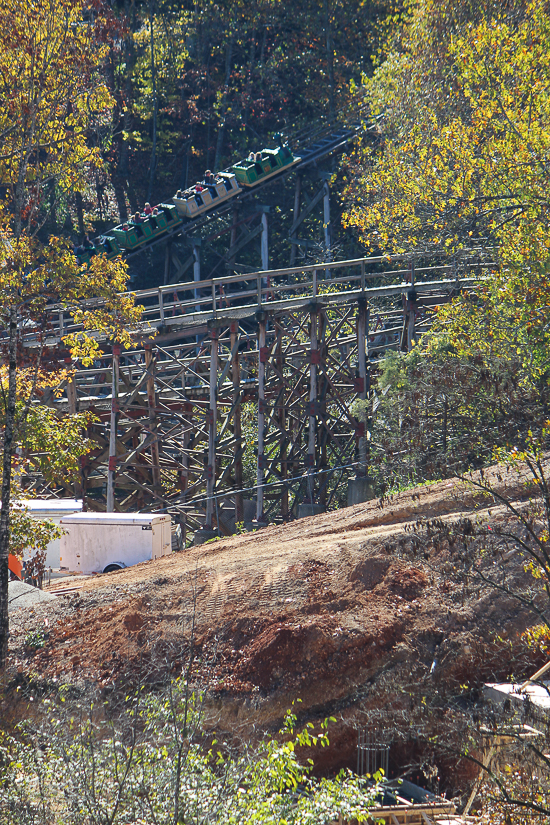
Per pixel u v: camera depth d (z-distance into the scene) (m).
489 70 18.03
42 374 14.87
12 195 14.44
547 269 13.55
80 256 37.09
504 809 6.79
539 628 8.73
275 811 6.22
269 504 28.12
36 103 13.38
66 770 6.79
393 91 34.16
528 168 15.02
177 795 6.09
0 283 13.04
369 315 27.70
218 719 9.50
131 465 25.08
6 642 11.26
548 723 7.29
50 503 20.88
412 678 10.03
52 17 13.12
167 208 38.78
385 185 24.66
